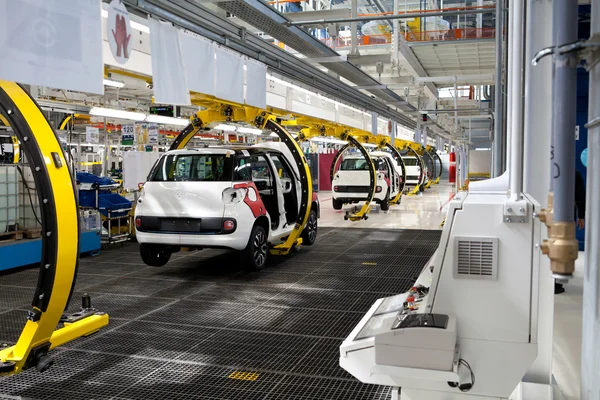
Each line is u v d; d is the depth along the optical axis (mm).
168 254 7430
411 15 7492
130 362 3861
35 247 7219
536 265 2193
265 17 6594
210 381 3521
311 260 7953
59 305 3527
